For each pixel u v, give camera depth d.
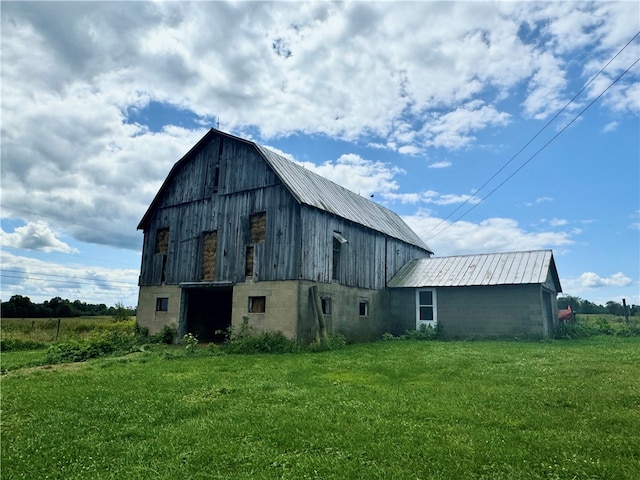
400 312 23.14
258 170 18.89
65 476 4.87
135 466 4.99
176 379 9.94
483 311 20.75
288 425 6.10
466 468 4.56
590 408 6.57
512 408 6.70
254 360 13.07
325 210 18.36
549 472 4.41
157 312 21.27
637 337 21.31
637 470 4.35
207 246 20.11
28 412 7.51
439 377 9.53
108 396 8.37
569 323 23.97
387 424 6.02
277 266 17.33
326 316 18.09
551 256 21.36
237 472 4.70
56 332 26.38
